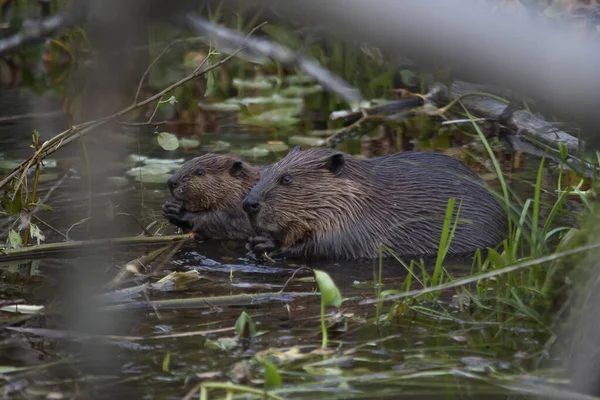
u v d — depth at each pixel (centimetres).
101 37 370
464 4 237
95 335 700
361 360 640
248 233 1123
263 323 738
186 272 892
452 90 1647
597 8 1147
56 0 1508
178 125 1669
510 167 1328
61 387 580
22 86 2011
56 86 1991
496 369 619
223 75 2145
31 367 620
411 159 1101
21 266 942
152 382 591
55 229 1038
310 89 2006
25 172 984
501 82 247
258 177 1163
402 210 1041
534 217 808
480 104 1566
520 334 702
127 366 625
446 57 242
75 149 1473
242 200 1132
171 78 1931
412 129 1623
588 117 250
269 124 1681
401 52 243
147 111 1772
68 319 746
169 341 686
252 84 2069
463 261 973
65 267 941
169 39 1802
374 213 1038
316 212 1034
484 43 239
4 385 581
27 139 1505
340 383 588
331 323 735
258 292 849
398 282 888
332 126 1666
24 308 771
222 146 1492
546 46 242
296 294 823
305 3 244
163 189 1259
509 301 753
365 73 1716
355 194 1041
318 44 1641
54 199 1202
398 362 636
